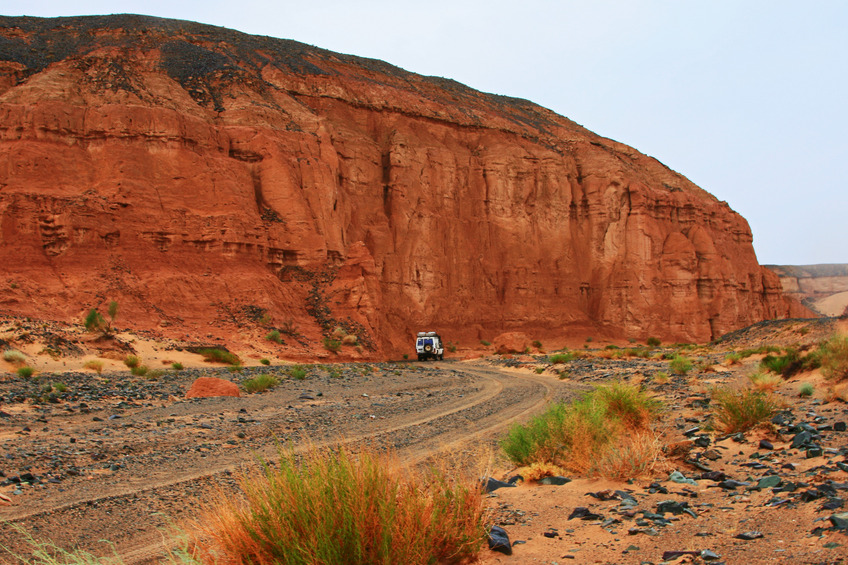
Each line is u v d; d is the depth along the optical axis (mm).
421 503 4805
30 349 29344
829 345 16234
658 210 90562
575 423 8766
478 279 77062
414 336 67312
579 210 88250
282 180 56469
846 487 5883
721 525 5398
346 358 47125
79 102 50750
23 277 41281
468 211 79375
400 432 13258
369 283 58812
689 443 9172
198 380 21359
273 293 49844
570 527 5801
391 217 71438
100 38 68500
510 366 43594
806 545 4527
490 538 5191
